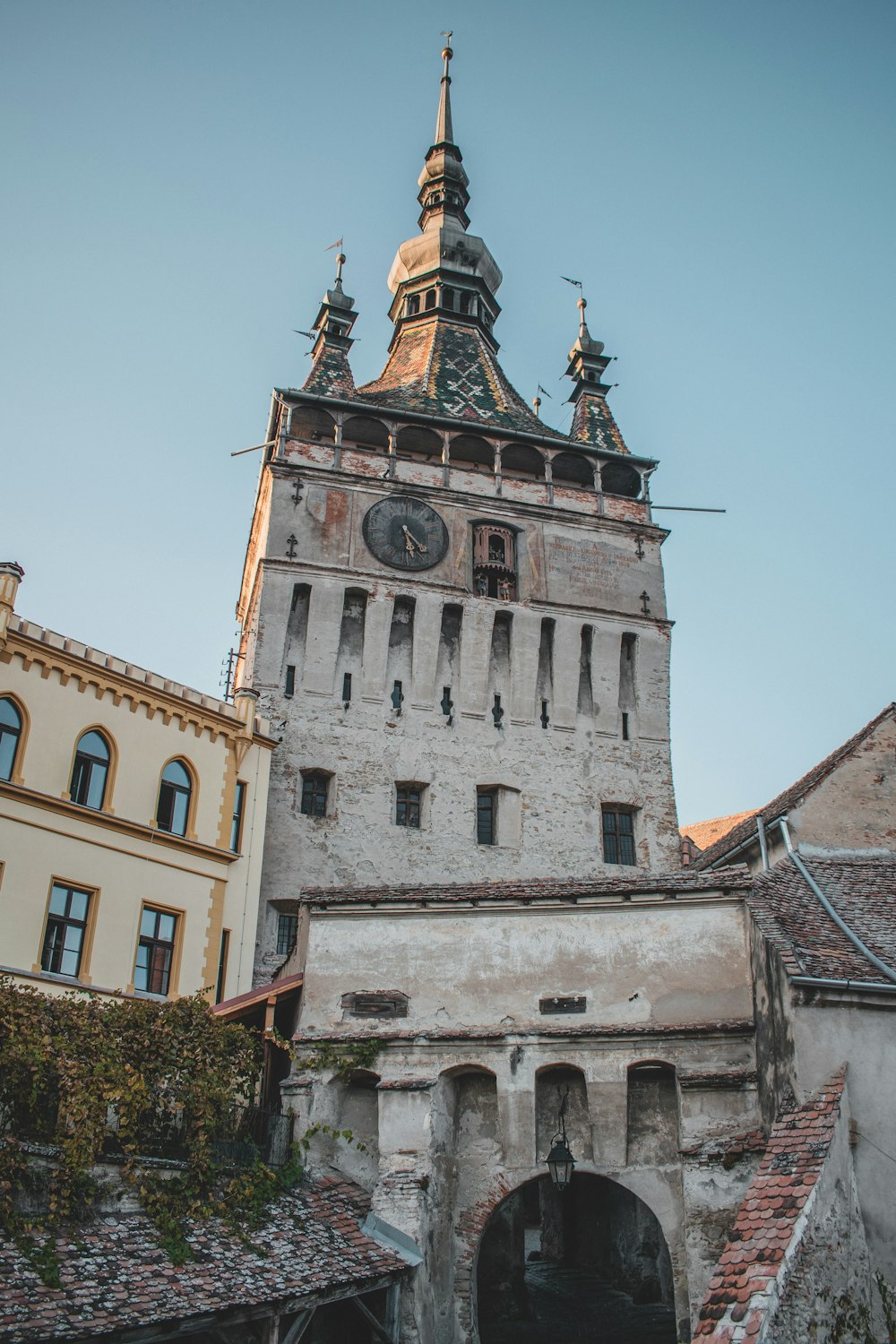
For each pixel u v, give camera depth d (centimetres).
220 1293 1720
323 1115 2314
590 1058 2322
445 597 4619
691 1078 2230
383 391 5469
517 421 5322
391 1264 2025
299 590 4509
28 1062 1820
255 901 3622
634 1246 3444
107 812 3234
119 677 3388
